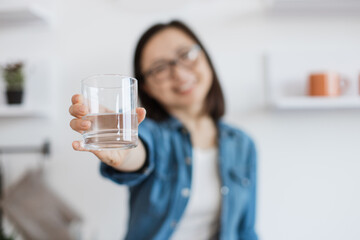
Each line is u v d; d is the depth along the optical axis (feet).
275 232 3.50
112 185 3.56
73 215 3.48
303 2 3.30
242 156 3.14
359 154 3.51
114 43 3.58
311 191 3.51
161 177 2.85
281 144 3.53
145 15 3.57
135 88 1.67
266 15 3.56
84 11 3.61
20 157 3.62
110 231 3.55
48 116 3.59
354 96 3.44
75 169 3.59
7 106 3.41
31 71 3.55
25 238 3.42
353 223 3.49
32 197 3.45
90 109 1.60
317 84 3.21
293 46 3.54
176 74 2.96
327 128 3.53
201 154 3.02
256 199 3.19
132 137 1.64
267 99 3.53
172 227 2.77
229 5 3.56
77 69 3.59
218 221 2.93
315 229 3.49
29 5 3.24
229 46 3.55
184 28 3.12
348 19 3.56
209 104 3.25
